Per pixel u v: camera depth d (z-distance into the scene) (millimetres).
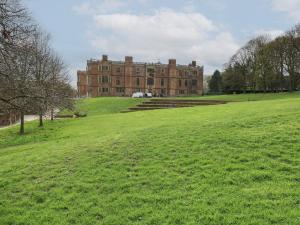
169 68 137125
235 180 10219
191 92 140625
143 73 134625
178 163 11938
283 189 9344
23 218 9148
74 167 12609
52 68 37219
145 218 8609
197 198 9305
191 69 140625
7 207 9914
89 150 14406
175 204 9094
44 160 13945
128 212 8969
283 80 87062
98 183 10945
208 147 13211
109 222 8586
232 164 11352
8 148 21266
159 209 8969
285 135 13664
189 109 32812
